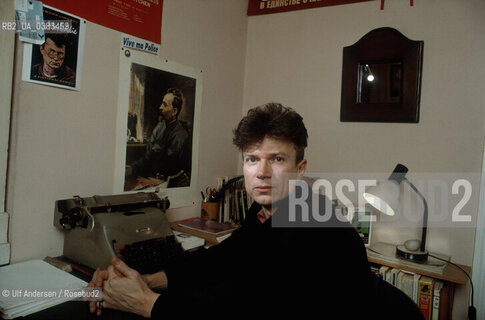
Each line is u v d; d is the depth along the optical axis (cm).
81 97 151
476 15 178
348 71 210
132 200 152
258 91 248
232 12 237
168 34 191
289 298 82
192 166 214
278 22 239
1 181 127
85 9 150
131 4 170
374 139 204
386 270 171
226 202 211
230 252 118
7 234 130
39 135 137
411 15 194
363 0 207
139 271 125
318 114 224
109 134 164
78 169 151
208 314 88
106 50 160
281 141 91
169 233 151
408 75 192
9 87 126
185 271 121
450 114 184
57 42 140
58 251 145
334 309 80
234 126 248
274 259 87
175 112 199
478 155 177
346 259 85
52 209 143
